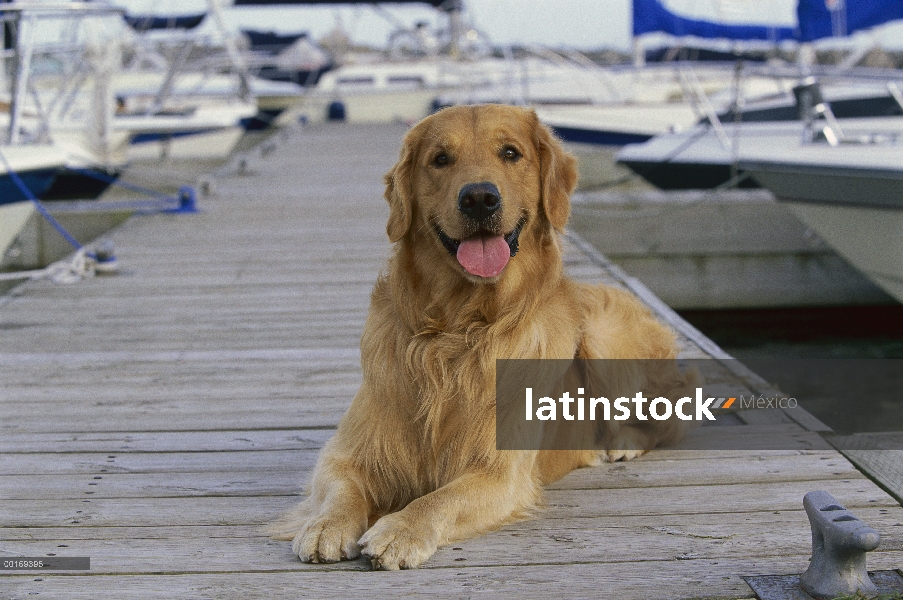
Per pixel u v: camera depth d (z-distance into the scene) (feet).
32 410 12.76
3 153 28.99
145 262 24.52
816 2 30.58
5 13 33.63
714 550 8.21
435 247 9.04
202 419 12.30
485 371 8.79
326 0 75.05
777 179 25.89
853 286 30.35
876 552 8.07
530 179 9.39
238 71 68.64
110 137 41.52
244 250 25.98
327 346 16.34
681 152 31.24
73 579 7.68
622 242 30.81
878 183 22.29
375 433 9.00
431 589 7.45
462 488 8.48
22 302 20.12
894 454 10.72
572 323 9.97
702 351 15.65
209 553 8.17
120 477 10.16
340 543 7.92
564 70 55.11
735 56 42.27
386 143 63.31
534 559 8.04
